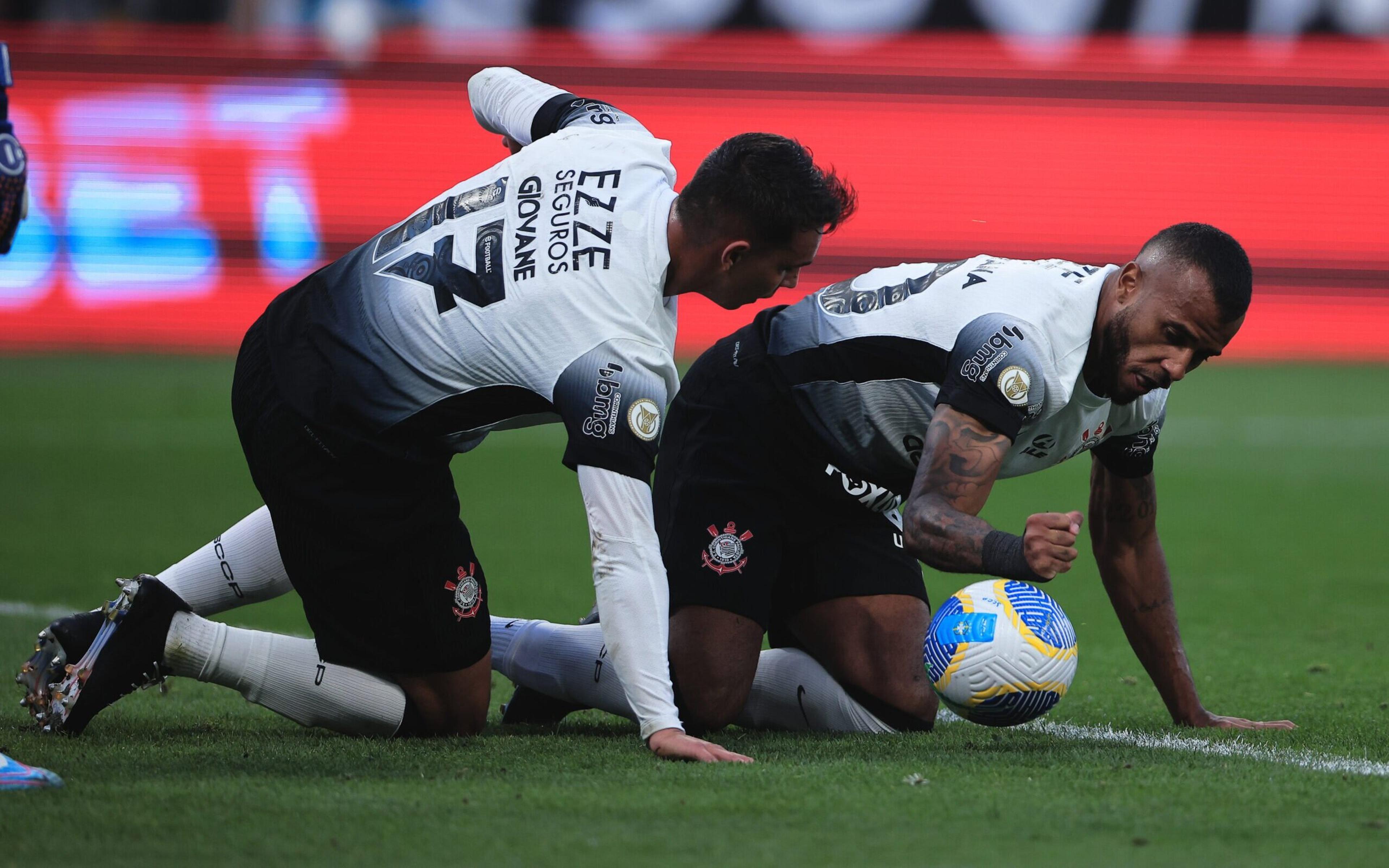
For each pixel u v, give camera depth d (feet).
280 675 40.91
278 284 224.53
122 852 28.32
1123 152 239.30
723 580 43.93
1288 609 72.13
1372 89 239.09
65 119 225.56
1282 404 175.42
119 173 222.89
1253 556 88.94
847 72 242.78
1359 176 236.63
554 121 43.57
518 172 39.86
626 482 36.63
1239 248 37.63
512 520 100.53
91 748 39.27
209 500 103.91
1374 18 239.50
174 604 40.60
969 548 36.06
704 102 242.99
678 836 29.58
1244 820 31.27
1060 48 241.96
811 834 29.73
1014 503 109.91
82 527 92.02
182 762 37.14
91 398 161.99
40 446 129.59
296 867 27.50
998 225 236.22
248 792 33.24
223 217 225.35
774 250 37.35
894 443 42.09
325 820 30.66
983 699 39.04
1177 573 83.41
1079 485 120.47
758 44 243.81
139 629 40.16
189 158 226.79
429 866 27.55
